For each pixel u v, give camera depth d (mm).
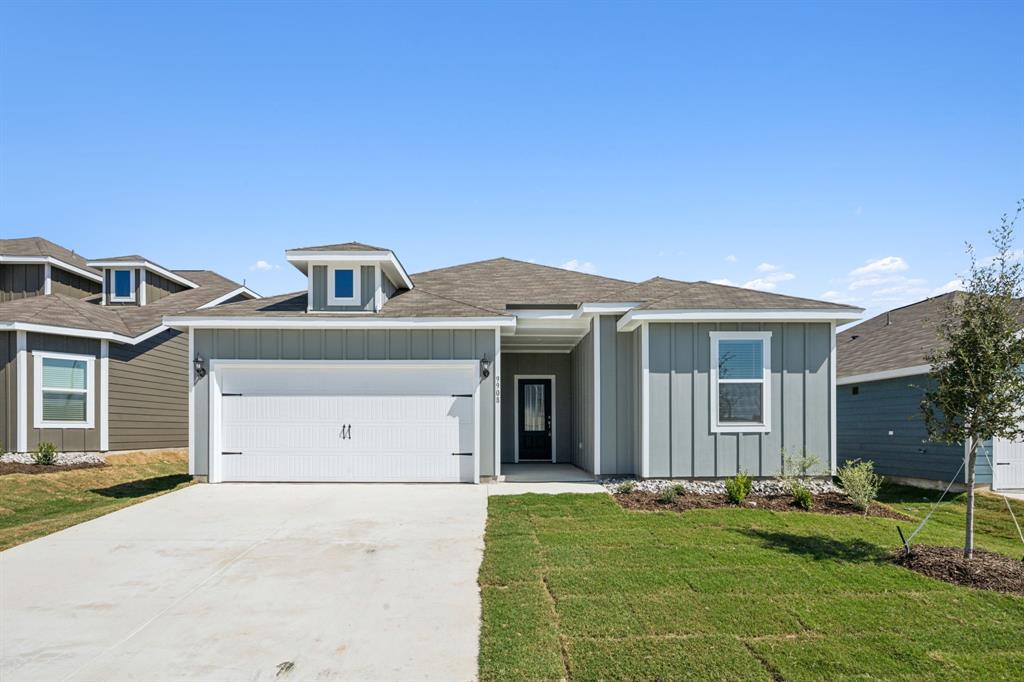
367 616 4930
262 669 4051
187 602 5258
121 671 4027
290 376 11203
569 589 5363
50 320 14031
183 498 9633
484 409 11195
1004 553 6758
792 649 4211
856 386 15180
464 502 9234
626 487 9898
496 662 4074
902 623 4648
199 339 11219
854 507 8867
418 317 11125
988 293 6008
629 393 11461
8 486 11172
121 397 15719
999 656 4141
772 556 6293
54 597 5391
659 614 4801
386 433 11125
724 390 10461
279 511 8680
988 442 11477
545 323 12625
